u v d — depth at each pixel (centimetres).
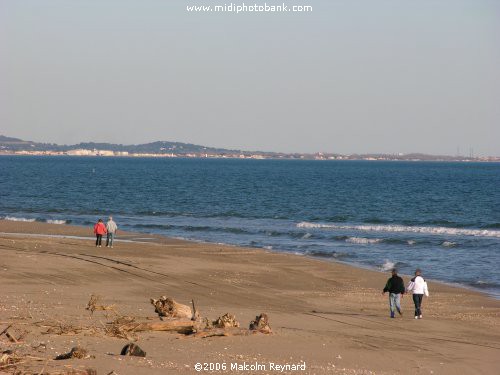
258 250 15062
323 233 19950
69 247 13850
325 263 13350
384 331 7088
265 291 9869
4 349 4562
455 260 14662
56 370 3872
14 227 18800
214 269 11725
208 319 6550
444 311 8950
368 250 16188
